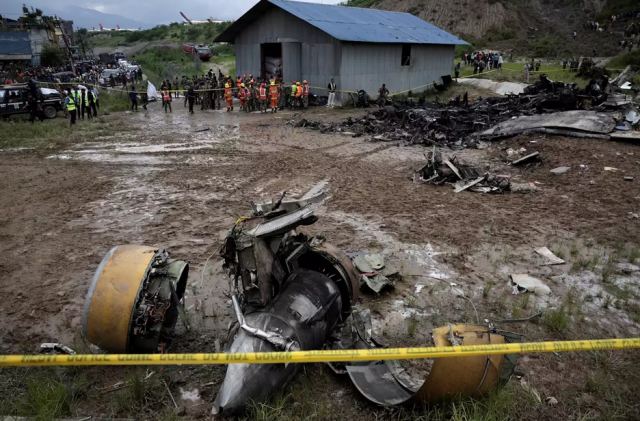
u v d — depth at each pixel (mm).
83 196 11281
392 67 32062
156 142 18141
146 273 4680
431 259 7805
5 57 51812
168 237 8680
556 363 5141
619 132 16281
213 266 7453
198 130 20781
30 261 7762
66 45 67125
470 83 37125
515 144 16219
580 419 4289
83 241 8562
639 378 4895
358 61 29328
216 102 30688
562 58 55688
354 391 4602
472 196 11172
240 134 19797
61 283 7012
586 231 8938
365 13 36062
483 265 7586
